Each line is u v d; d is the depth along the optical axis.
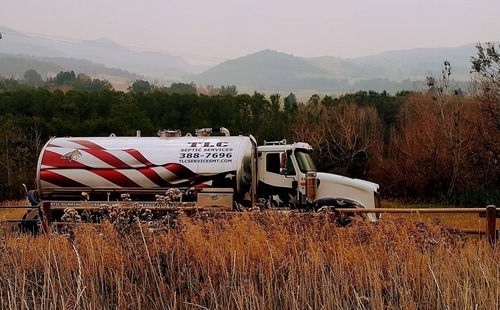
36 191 14.33
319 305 6.28
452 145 31.53
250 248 7.14
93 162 13.96
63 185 14.01
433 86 35.69
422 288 6.71
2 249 7.29
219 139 14.25
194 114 41.97
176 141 14.27
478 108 31.19
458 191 31.28
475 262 6.82
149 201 13.89
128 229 7.34
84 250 7.20
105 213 9.91
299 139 38.56
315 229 8.01
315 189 14.20
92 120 39.31
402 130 40.50
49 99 44.06
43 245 7.57
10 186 32.72
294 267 6.82
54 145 14.34
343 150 37.97
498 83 27.55
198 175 13.74
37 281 6.75
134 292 6.52
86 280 6.54
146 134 38.34
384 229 8.16
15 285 6.21
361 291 6.51
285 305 6.22
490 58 27.88
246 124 43.28
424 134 34.81
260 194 14.52
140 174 13.81
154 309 6.34
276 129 41.00
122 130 37.41
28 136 37.62
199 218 8.31
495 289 6.26
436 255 7.14
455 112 32.66
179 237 7.34
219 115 44.22
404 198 34.69
